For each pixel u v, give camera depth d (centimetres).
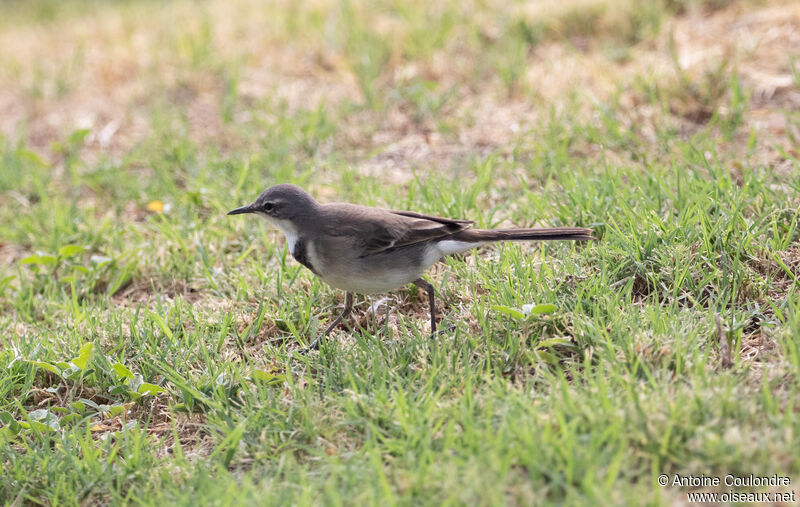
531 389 814
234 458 820
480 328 964
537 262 1083
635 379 797
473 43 1816
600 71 1611
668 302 988
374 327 1005
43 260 1226
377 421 812
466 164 1414
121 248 1296
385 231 955
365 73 1723
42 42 2322
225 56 1941
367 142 1556
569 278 1020
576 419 729
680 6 1822
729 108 1423
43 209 1427
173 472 807
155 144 1608
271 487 733
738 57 1584
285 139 1541
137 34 2223
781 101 1455
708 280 971
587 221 1144
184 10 2378
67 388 977
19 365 991
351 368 890
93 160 1633
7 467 840
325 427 823
